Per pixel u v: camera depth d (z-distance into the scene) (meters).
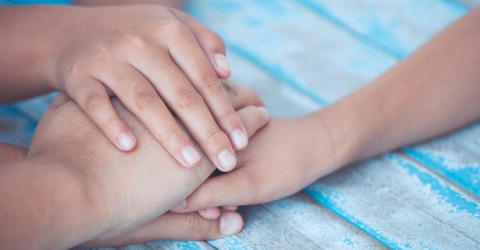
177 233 0.57
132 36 0.58
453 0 0.84
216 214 0.58
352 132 0.61
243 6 0.82
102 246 0.56
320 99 0.71
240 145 0.57
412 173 0.63
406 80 0.64
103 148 0.55
